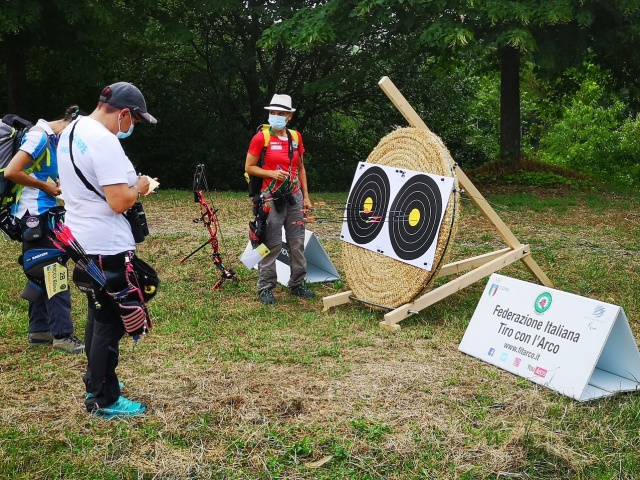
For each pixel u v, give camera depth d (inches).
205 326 241.8
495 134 1186.0
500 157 689.0
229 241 380.8
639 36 556.4
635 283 306.2
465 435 162.1
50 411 172.1
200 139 845.2
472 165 938.1
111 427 163.8
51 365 202.1
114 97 155.6
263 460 151.3
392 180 266.1
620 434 164.4
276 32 566.9
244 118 882.1
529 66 808.3
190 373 195.5
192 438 160.1
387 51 702.5
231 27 809.5
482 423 168.1
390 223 261.3
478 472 148.9
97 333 162.6
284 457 153.3
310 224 438.9
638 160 919.7
